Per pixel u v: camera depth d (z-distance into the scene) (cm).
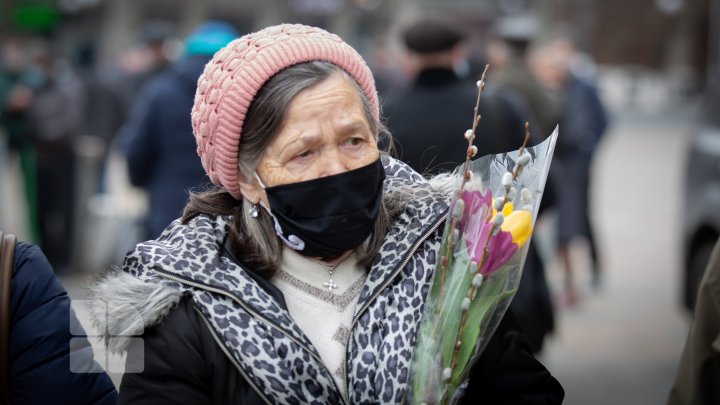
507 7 6303
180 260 392
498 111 850
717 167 1184
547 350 1299
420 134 847
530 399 416
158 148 1177
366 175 388
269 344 379
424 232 407
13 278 459
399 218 420
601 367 1225
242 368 377
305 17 6638
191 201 428
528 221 386
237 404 381
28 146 1770
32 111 1725
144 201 1602
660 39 6106
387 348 389
